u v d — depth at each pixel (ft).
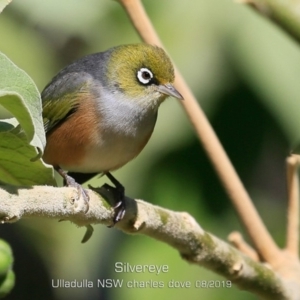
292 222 28.09
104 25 40.55
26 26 44.83
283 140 35.22
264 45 34.91
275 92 34.68
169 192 35.68
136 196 36.01
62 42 44.91
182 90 26.30
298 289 27.20
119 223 24.63
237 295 37.09
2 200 18.56
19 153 19.93
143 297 36.86
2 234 48.98
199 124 26.14
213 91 35.19
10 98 16.33
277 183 41.93
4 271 21.59
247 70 34.88
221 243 26.45
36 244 49.26
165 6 36.58
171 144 36.09
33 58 46.32
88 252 46.19
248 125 35.17
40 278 49.47
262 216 42.06
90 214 23.25
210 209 35.53
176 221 25.66
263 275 26.68
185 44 35.96
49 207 20.11
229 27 35.42
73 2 40.57
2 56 17.19
